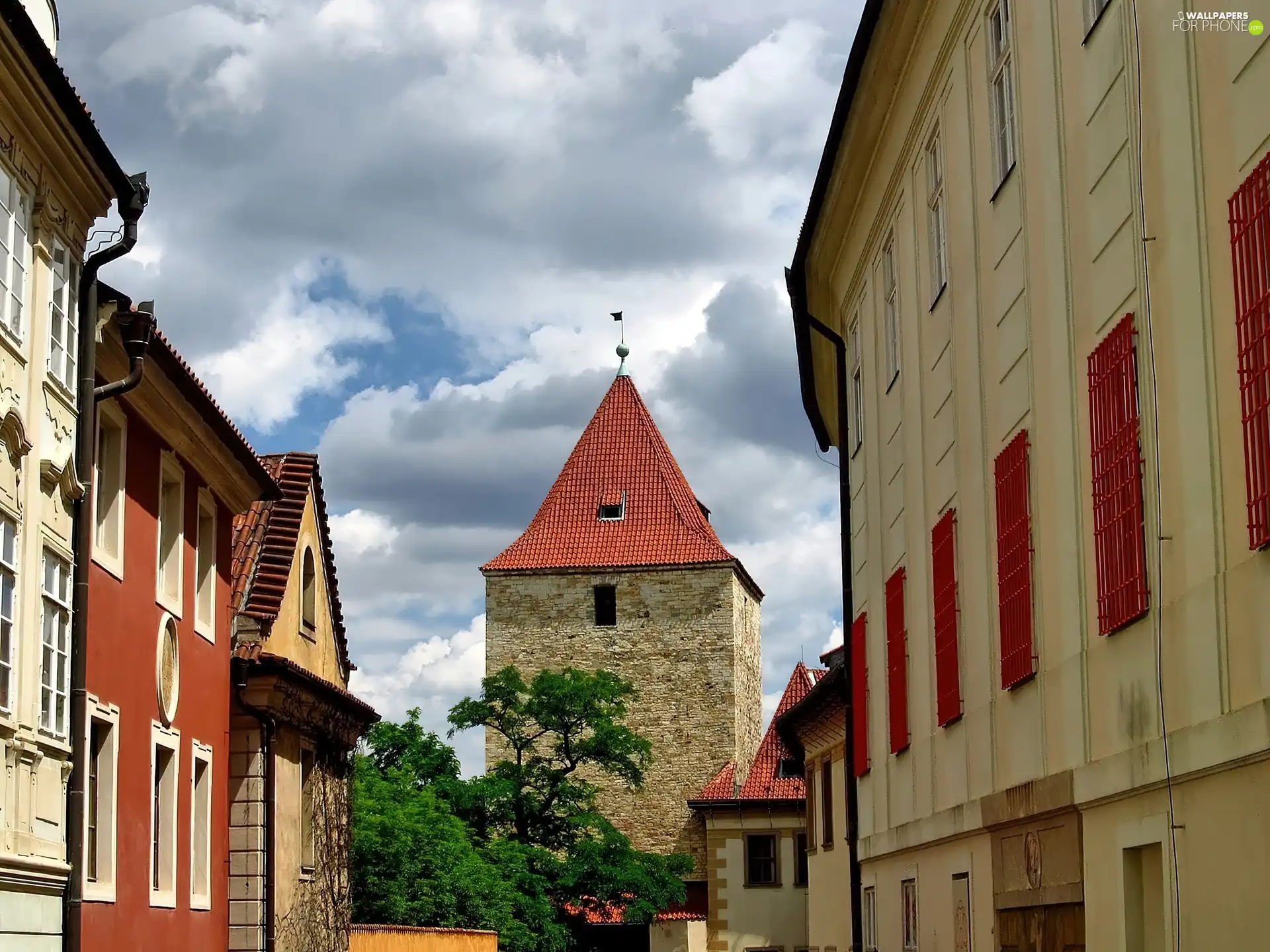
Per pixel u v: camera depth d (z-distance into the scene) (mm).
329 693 27594
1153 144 10391
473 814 62281
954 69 16281
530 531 81812
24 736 15328
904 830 19641
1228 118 9133
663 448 83625
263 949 24516
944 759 17281
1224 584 9312
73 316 17125
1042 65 13086
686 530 80562
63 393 16641
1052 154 12828
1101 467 11492
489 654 79812
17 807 15219
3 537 14891
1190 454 9789
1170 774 10102
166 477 22094
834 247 23625
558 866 60125
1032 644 13453
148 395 20172
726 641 78375
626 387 85062
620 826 77250
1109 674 11477
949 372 16781
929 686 18016
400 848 42312
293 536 27484
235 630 25594
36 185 15680
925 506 18094
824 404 28500
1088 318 11883
